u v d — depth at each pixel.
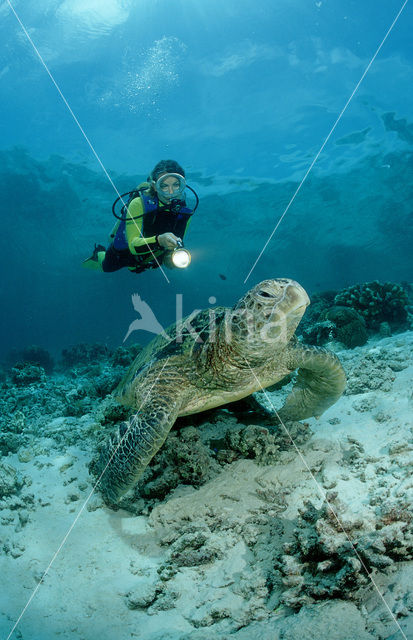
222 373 3.70
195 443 3.90
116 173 31.11
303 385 4.29
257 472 3.85
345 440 4.09
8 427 5.98
